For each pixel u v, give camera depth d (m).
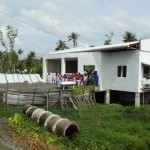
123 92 32.69
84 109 24.78
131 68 28.55
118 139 15.43
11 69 55.12
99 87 29.78
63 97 24.66
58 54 35.19
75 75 30.58
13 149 12.06
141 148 14.55
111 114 22.48
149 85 28.66
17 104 23.31
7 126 16.39
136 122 20.16
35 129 15.80
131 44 27.48
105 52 30.42
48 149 12.80
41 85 32.47
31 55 65.75
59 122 15.91
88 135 15.76
